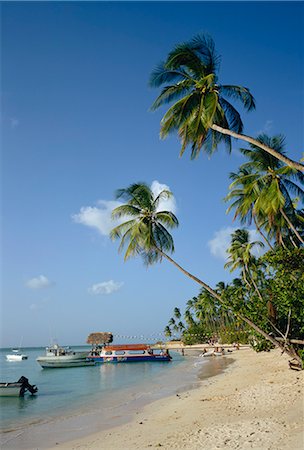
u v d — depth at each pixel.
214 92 17.12
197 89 17.91
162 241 27.61
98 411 21.81
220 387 26.17
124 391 30.12
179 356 80.44
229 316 80.62
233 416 15.72
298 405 15.95
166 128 18.38
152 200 28.05
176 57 18.34
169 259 25.52
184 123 17.88
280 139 26.80
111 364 62.25
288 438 11.32
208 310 90.00
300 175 26.78
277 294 22.08
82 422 18.92
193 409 18.62
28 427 18.52
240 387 24.27
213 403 19.48
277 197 24.44
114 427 17.02
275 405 16.69
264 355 52.50
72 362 59.38
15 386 29.14
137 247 27.25
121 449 12.91
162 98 19.12
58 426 18.36
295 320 23.03
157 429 15.39
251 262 38.59
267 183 27.30
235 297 24.00
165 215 27.25
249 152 27.48
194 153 18.11
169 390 28.48
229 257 48.00
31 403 26.72
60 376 46.47
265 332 23.11
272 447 10.65
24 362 93.75
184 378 36.69
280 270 20.94
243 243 45.91
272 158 26.64
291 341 21.42
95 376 45.03
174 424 15.85
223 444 11.59
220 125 18.64
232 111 19.73
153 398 25.03
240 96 19.36
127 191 27.78
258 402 17.83
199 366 49.47
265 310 23.36
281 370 29.19
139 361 64.25
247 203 28.06
